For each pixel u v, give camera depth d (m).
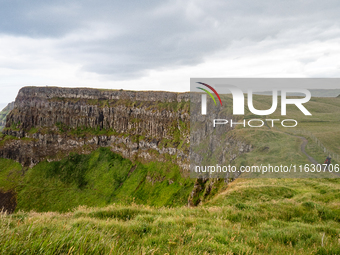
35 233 4.29
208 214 12.01
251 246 6.95
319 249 7.22
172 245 5.84
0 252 3.22
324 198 17.16
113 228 7.07
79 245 3.90
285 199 17.72
